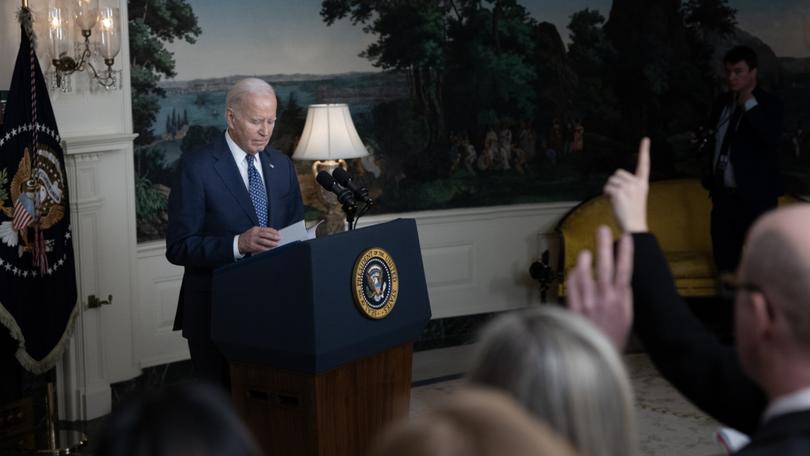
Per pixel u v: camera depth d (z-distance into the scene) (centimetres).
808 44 804
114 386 592
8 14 516
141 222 616
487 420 81
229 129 434
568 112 775
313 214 691
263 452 371
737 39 799
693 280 711
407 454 80
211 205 427
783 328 133
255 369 368
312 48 686
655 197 764
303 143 646
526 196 770
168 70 624
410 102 727
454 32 737
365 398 375
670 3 790
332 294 348
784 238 134
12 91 477
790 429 130
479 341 117
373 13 708
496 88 753
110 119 571
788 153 811
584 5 772
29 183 480
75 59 529
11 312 480
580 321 113
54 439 509
